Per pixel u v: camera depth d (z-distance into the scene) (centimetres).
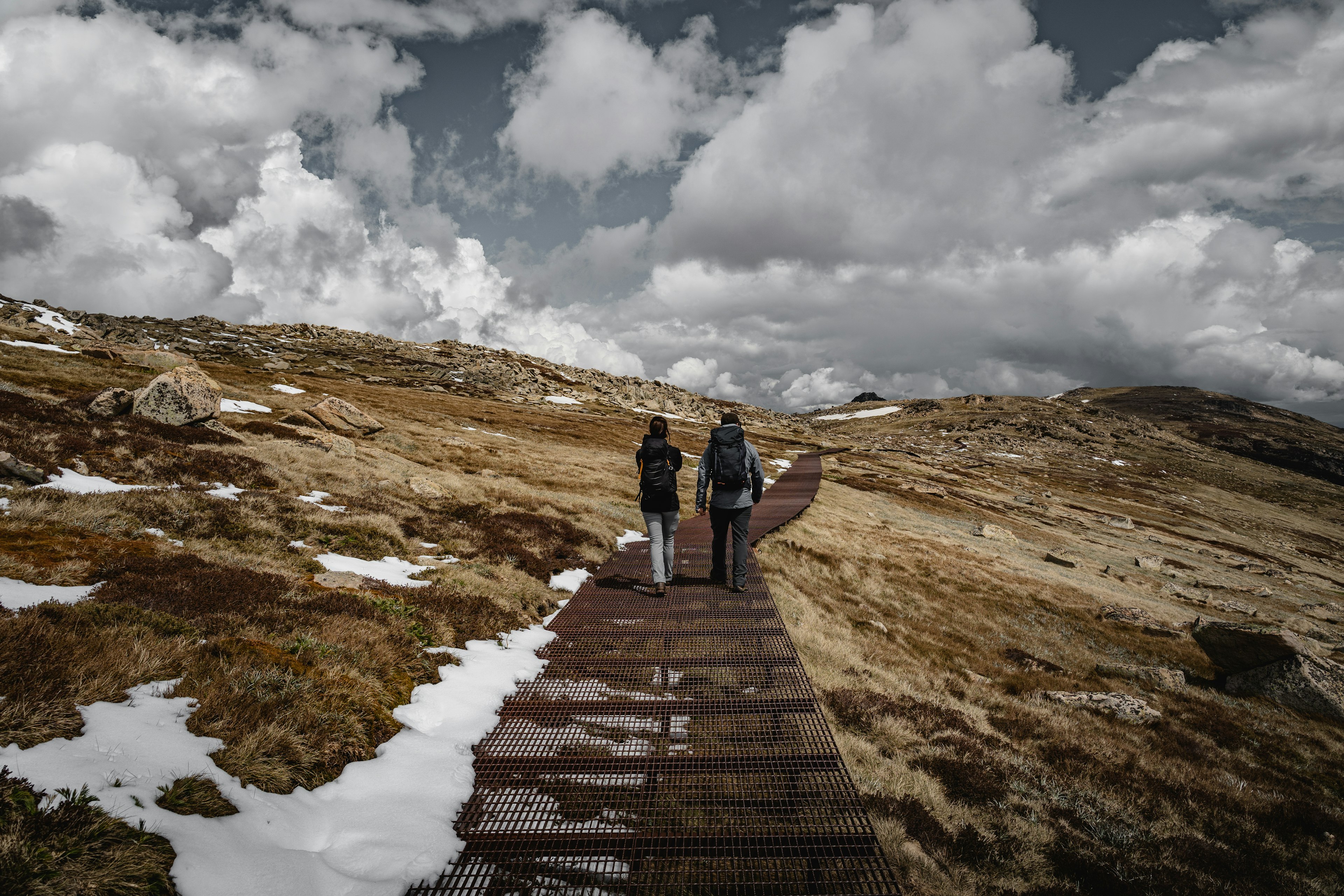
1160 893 542
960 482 8912
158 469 1108
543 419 8038
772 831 382
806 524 2597
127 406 1583
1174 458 18575
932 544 2916
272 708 398
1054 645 1677
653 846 362
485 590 868
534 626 784
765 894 342
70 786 270
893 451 14400
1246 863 641
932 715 887
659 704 542
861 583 1812
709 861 357
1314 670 1510
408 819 351
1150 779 839
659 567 866
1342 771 1089
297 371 11644
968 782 685
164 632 465
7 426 1049
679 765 446
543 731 494
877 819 550
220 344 13438
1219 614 2964
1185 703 1358
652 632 733
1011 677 1306
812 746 484
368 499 1308
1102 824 664
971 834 574
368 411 4653
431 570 910
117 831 254
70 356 3238
